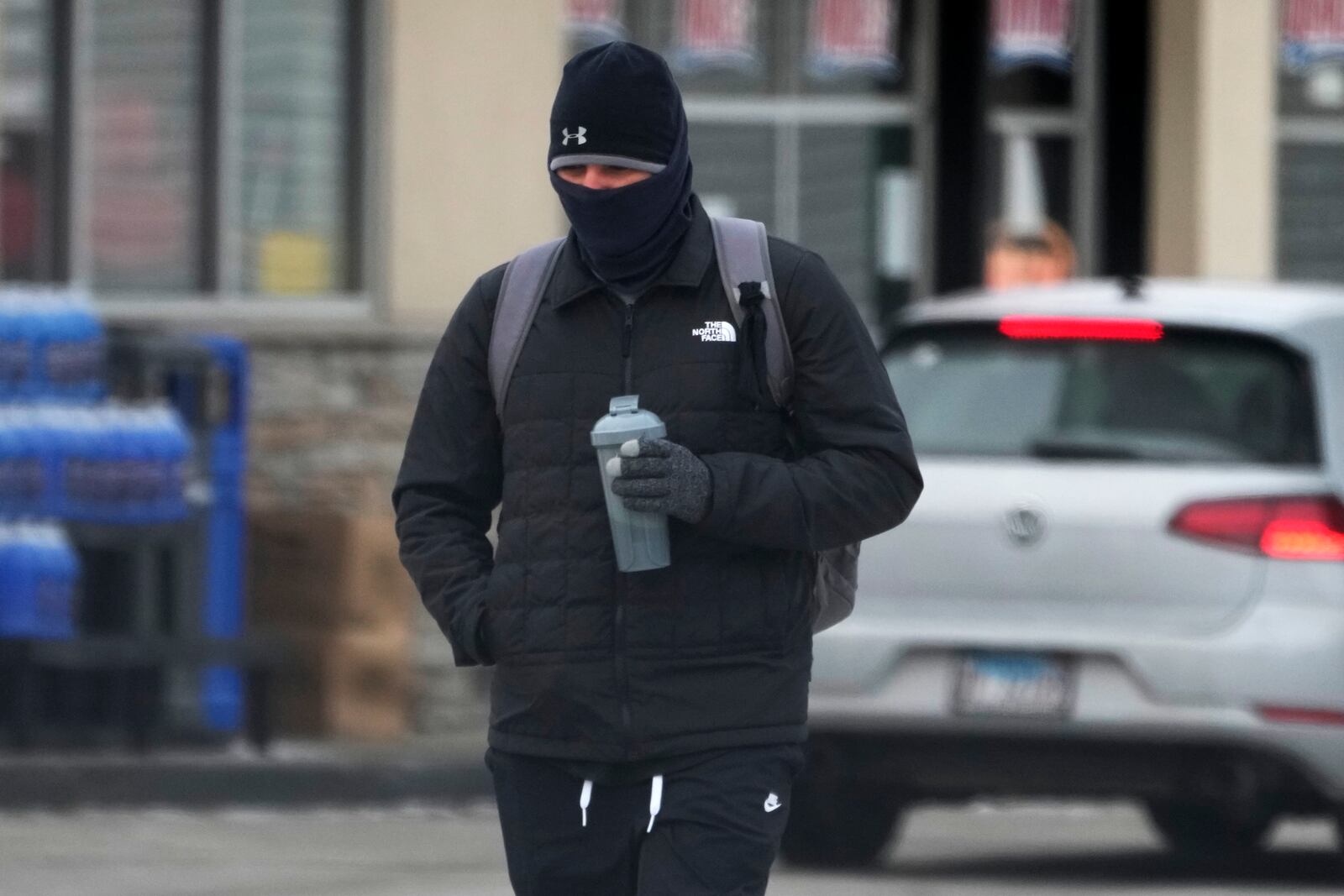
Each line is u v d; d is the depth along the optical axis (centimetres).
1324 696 2955
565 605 1477
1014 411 3119
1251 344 3094
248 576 4759
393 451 4781
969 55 5531
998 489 3044
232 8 4828
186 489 4256
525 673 1487
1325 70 5678
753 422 1495
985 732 2992
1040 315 3164
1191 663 2958
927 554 3047
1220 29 5359
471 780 4197
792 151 5491
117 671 4144
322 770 4078
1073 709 2978
